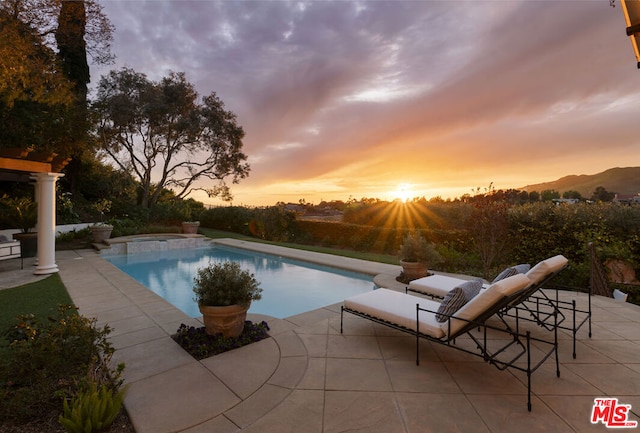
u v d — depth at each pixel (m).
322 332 4.29
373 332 4.29
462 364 3.36
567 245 7.98
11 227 12.80
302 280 9.07
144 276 9.88
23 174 9.01
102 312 5.22
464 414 2.50
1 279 7.70
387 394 2.79
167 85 21.89
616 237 7.34
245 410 2.57
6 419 2.39
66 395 2.53
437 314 3.24
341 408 2.59
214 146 23.47
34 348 2.60
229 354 3.60
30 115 13.77
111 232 15.76
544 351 3.62
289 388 2.89
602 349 3.64
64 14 11.26
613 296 6.14
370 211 16.16
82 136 15.94
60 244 14.18
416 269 7.33
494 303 2.95
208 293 3.91
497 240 8.24
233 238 18.69
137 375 3.12
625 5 2.62
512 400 2.69
